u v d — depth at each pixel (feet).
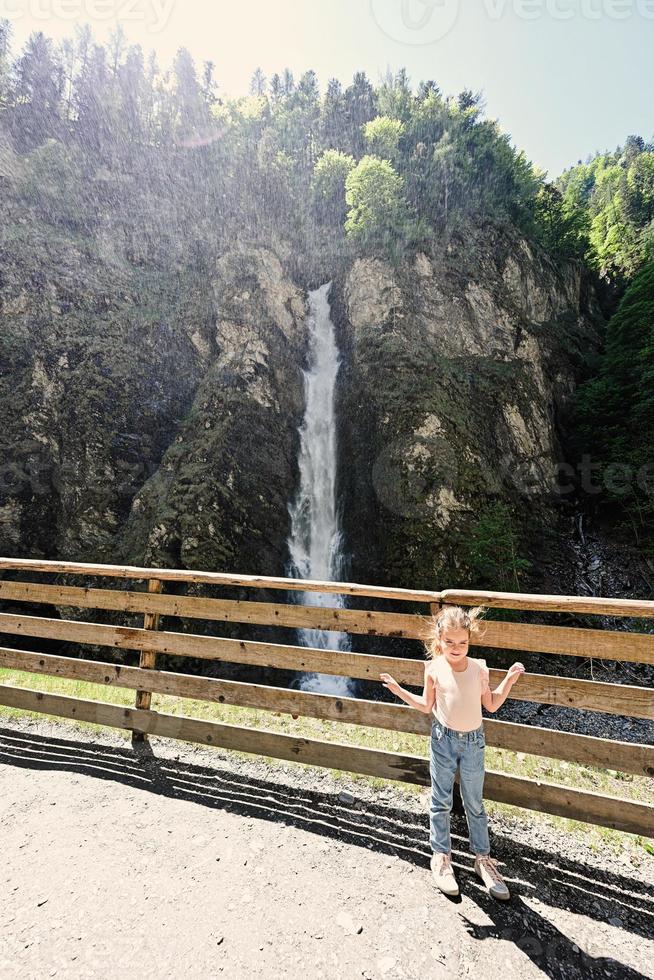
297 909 7.50
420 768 10.50
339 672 11.54
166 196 116.37
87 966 6.28
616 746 9.16
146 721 13.33
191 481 73.56
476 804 8.32
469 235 110.11
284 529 77.82
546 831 10.08
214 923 7.12
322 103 189.88
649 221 182.29
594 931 7.38
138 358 89.61
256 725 15.85
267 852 8.96
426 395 80.12
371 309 98.32
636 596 63.10
